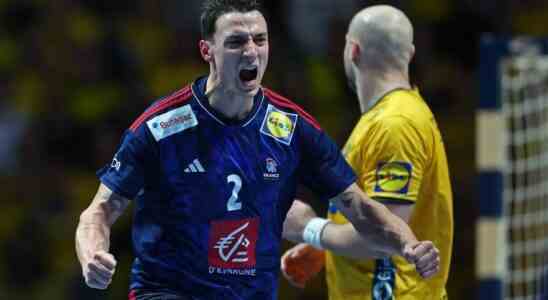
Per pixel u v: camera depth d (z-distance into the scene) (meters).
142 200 12.71
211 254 12.43
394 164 13.62
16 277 27.44
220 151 12.45
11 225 28.09
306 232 14.37
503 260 19.30
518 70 21.20
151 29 31.98
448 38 29.84
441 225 14.30
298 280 15.91
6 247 27.61
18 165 28.83
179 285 12.45
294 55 28.95
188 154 12.41
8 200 28.47
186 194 12.39
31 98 30.31
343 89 28.66
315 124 13.00
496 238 19.31
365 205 13.06
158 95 29.50
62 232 27.80
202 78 12.77
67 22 31.70
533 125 21.00
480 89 19.38
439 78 28.66
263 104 12.73
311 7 31.34
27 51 31.45
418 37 29.16
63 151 28.70
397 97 14.00
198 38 31.28
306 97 28.09
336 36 28.91
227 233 12.44
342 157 13.23
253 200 12.51
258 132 12.61
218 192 12.41
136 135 12.42
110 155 28.19
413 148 13.66
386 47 14.16
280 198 12.74
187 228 12.41
